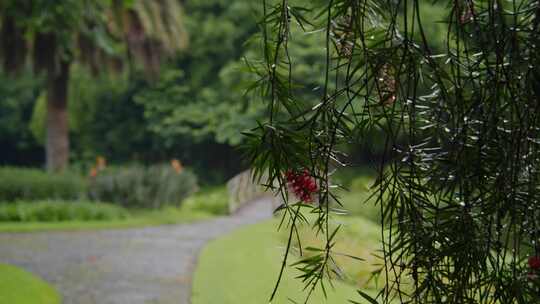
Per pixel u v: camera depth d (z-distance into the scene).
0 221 10.22
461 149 1.28
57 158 14.32
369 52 1.30
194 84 20.27
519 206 1.28
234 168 21.36
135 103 21.30
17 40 12.52
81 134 21.70
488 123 1.28
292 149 1.28
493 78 1.28
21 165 23.16
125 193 12.63
